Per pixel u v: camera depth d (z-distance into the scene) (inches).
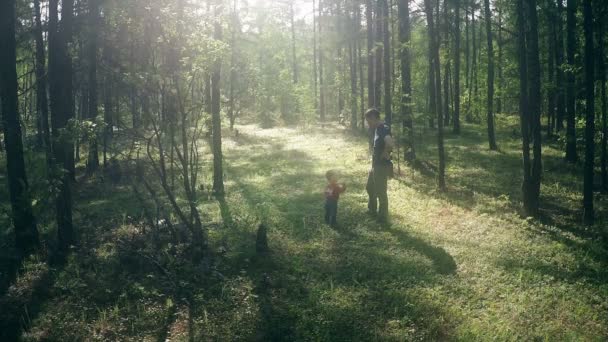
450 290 318.0
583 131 856.9
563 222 488.4
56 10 446.9
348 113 1860.2
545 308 291.4
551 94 1115.3
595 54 657.6
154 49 370.9
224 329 276.7
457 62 1385.3
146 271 368.5
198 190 649.0
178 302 314.0
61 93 435.5
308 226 462.6
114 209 563.5
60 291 337.1
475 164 853.2
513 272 346.0
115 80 392.2
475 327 266.5
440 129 629.0
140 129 477.7
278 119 1975.9
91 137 398.9
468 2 1104.8
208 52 375.6
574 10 843.4
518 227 462.9
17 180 417.4
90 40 415.8
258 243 394.0
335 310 290.2
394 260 369.7
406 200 565.9
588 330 267.6
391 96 908.6
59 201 410.9
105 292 331.9
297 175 728.3
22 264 388.2
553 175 757.3
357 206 532.4
